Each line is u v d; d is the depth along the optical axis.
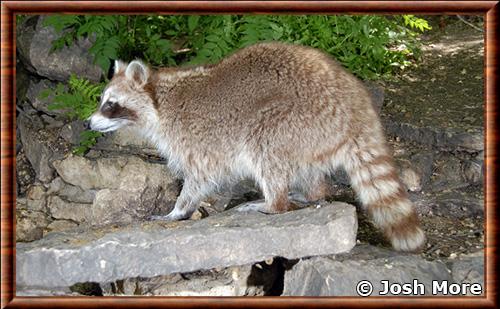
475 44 3.49
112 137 2.77
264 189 2.39
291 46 2.43
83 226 2.58
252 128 2.39
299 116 2.35
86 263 2.25
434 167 2.71
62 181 2.78
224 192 2.68
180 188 2.69
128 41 2.96
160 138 2.53
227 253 2.28
